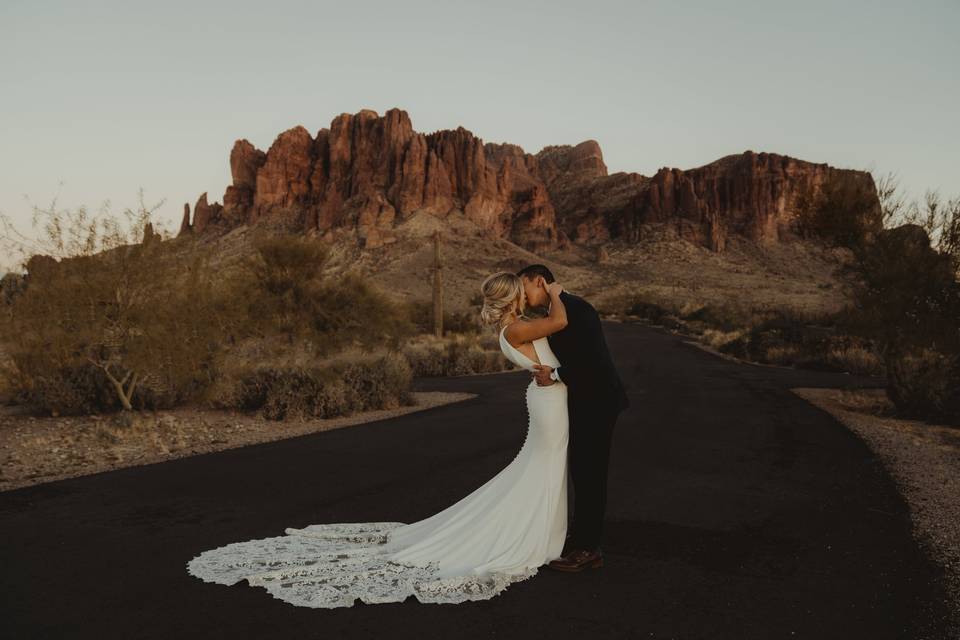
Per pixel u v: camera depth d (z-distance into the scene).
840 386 15.55
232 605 3.38
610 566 4.06
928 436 8.90
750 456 7.50
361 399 11.70
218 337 10.83
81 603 3.40
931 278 10.84
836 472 6.70
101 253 9.56
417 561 3.97
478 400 13.08
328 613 3.30
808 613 3.37
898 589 3.70
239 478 6.37
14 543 4.40
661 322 60.44
